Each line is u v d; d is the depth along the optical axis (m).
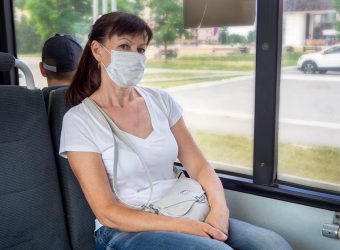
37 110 1.52
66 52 1.80
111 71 1.47
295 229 1.67
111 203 1.40
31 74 1.54
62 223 1.57
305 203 1.62
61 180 1.60
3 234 1.40
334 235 1.55
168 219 1.36
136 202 1.47
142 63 1.49
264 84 1.64
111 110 1.52
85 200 1.62
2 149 1.40
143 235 1.35
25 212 1.45
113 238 1.41
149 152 1.50
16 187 1.43
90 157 1.42
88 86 1.57
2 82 2.41
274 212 1.71
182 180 1.55
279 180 1.74
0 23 2.37
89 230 1.63
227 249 1.24
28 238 1.46
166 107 1.65
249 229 1.43
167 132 1.58
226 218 1.44
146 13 1.93
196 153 1.67
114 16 1.47
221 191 1.56
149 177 1.47
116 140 1.45
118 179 1.46
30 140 1.48
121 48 1.46
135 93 1.62
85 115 1.47
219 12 1.71
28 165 1.46
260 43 1.61
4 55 1.42
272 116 1.65
